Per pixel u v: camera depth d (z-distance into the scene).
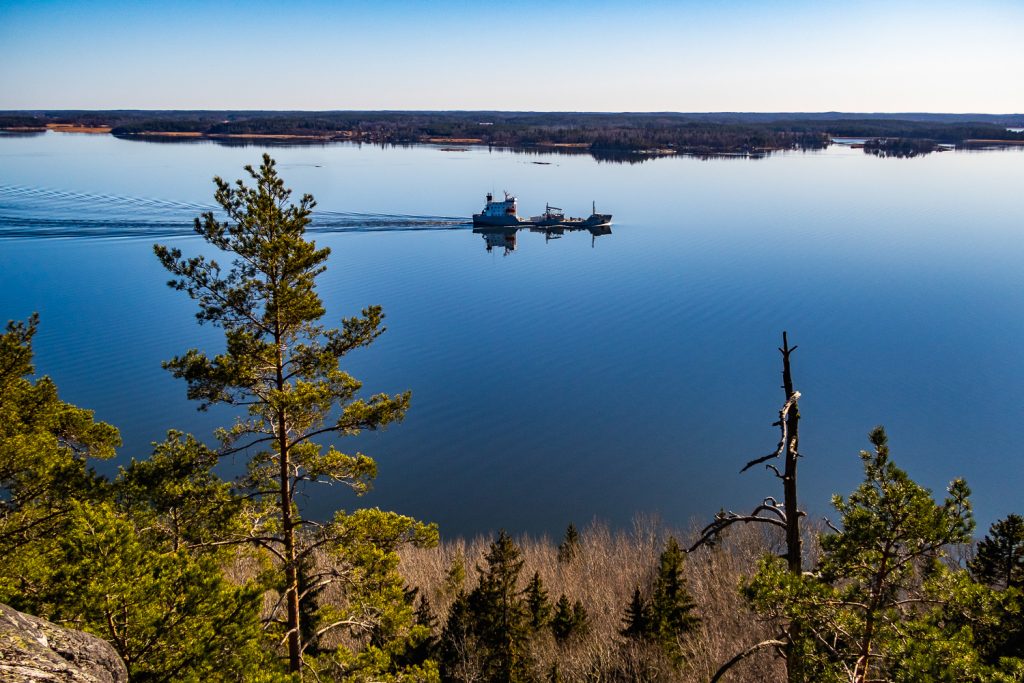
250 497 20.12
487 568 41.38
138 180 196.50
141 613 14.86
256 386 20.05
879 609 14.05
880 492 14.34
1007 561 20.77
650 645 29.55
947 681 12.52
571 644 31.73
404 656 28.89
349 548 20.55
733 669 24.70
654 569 39.53
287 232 19.67
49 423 22.80
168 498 19.16
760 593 14.52
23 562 17.80
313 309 19.97
